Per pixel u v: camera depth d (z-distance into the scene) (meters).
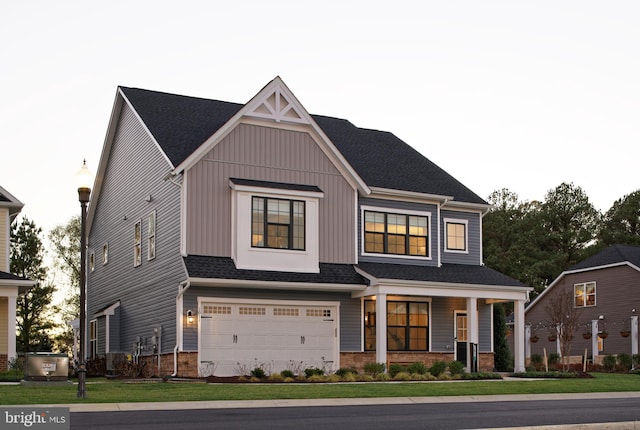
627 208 68.69
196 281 24.59
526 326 48.34
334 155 28.69
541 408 17.36
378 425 13.49
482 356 31.36
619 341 44.03
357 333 28.41
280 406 17.27
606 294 45.50
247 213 26.42
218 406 16.86
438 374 26.36
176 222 26.28
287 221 27.14
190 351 25.16
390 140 36.19
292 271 26.89
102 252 36.41
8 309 25.84
